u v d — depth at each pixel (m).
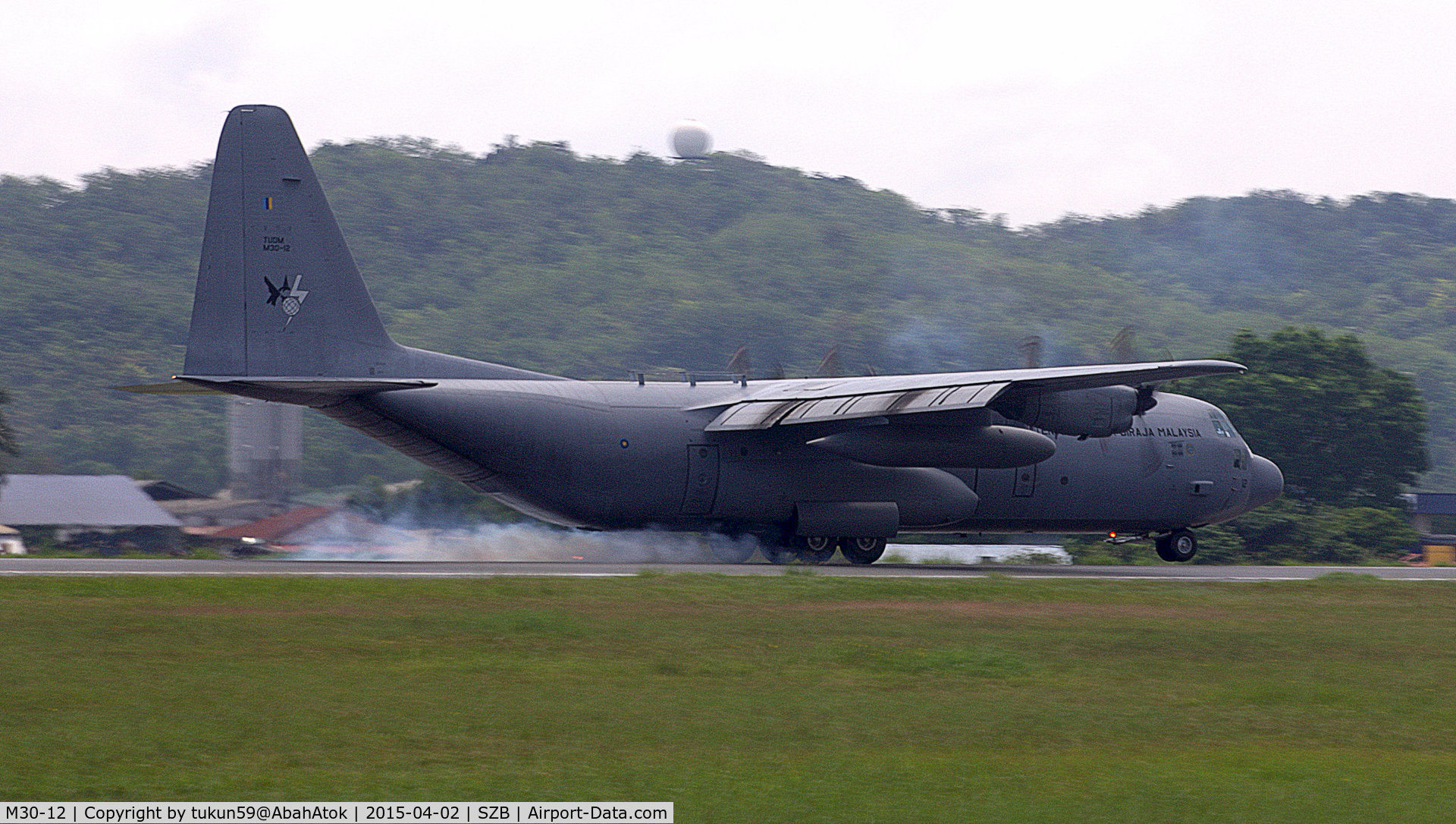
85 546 146.75
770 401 96.62
